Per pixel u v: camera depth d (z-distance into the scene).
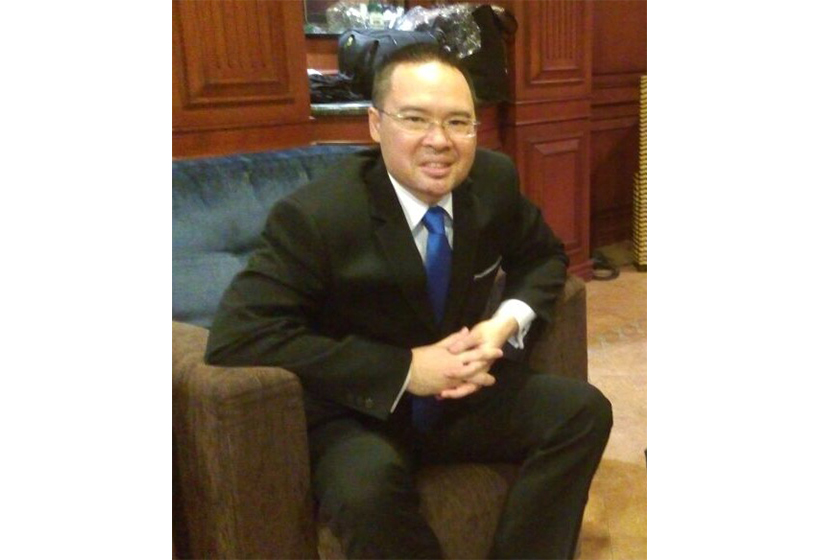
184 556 1.24
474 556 1.22
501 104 2.75
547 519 1.24
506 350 1.33
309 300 1.21
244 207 1.70
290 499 1.13
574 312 1.44
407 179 1.19
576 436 1.24
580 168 3.02
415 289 1.22
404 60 1.19
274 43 1.97
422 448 1.28
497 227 1.33
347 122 2.18
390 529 1.08
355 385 1.16
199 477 1.12
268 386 1.09
